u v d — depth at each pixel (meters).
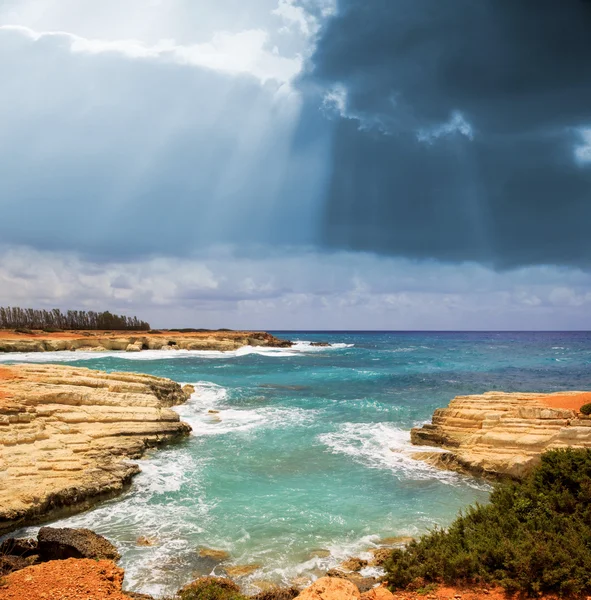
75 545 10.10
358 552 11.09
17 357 55.66
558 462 10.51
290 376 44.50
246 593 9.26
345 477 16.50
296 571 10.20
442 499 14.56
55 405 18.64
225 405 29.03
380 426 23.59
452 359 65.38
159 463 17.66
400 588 7.96
